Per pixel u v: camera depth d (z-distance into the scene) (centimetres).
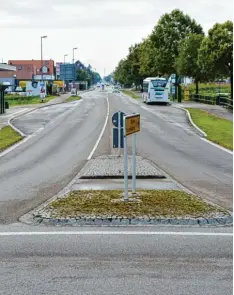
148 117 4141
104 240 873
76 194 1240
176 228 954
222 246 838
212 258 774
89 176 1534
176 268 728
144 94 6378
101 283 668
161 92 5812
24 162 1931
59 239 880
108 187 1366
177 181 1503
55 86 9062
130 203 1117
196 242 862
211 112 4488
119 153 2050
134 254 795
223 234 914
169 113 4572
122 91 12838
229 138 2756
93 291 641
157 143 2548
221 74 5025
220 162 1938
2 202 1199
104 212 1038
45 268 728
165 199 1166
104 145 2439
